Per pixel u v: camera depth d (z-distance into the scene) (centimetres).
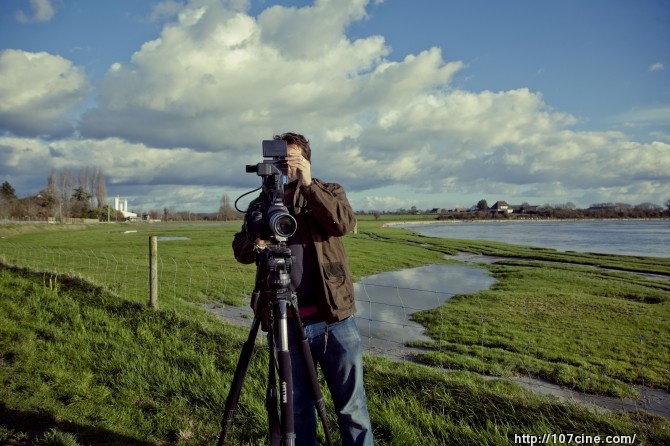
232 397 303
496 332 1285
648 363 1038
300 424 310
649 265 3225
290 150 308
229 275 2183
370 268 2906
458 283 2355
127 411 450
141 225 11538
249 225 291
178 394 482
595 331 1314
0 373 514
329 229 290
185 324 709
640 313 1551
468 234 9131
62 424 415
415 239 6288
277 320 279
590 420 440
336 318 290
